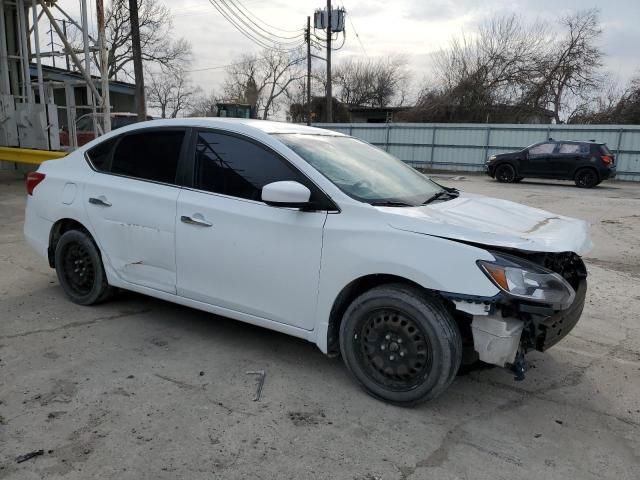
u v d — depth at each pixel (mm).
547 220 3557
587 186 18359
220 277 3725
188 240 3822
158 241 3996
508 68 36719
